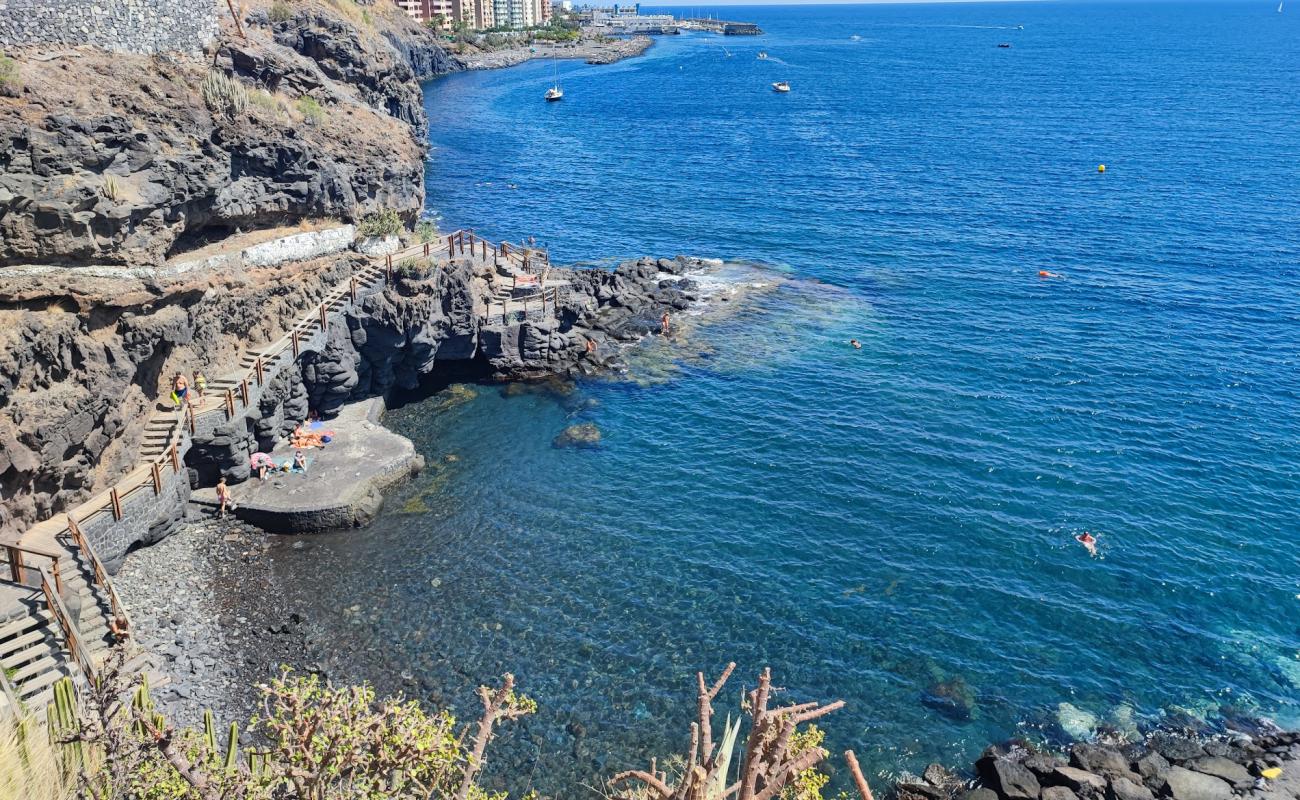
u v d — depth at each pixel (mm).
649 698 31609
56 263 34844
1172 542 40000
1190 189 100062
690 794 11398
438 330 53188
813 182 107438
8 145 32969
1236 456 46906
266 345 45875
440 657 33188
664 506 43250
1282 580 37469
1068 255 78812
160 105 40250
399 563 38438
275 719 14984
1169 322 64125
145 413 39219
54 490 34188
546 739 29875
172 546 38219
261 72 52188
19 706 22375
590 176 111438
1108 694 32000
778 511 42750
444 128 145125
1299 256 76750
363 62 71125
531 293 59531
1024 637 34656
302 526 40000
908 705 31641
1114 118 149625
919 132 141375
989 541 40250
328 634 34094
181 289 39219
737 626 35219
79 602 30500
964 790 28359
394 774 14969
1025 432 49594
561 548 39906
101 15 40594
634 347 60531
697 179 109812
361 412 49938
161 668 31375
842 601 36656
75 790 15422
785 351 60156
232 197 44531
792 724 10883
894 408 52469
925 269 75938
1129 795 27281
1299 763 28734
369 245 54062
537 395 54562
